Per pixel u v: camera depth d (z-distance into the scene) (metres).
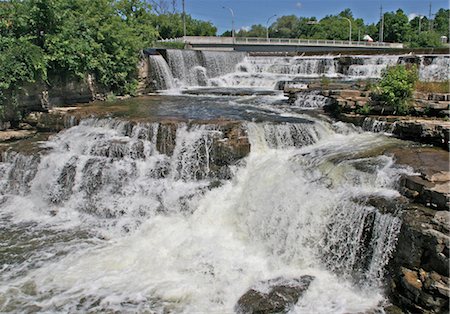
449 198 6.75
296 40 49.88
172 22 67.25
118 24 20.42
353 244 7.55
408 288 6.36
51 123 14.55
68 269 8.06
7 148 12.62
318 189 8.52
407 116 12.20
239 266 7.99
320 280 7.50
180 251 8.51
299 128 11.64
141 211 10.07
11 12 15.45
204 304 7.02
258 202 9.10
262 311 6.57
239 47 44.34
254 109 15.02
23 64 14.56
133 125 12.16
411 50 28.41
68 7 18.34
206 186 10.28
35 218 10.51
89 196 10.86
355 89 15.09
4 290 7.42
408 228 6.64
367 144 10.85
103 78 18.86
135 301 7.09
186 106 15.90
